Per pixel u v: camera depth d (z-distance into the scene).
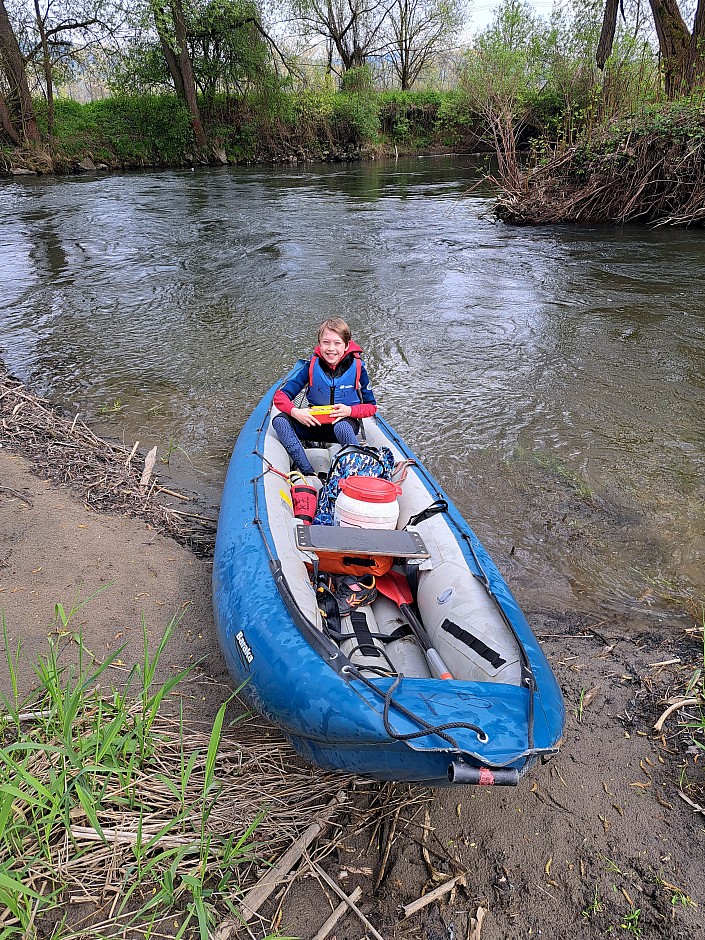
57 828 2.29
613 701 3.08
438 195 16.62
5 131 20.11
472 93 16.06
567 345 7.16
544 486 4.77
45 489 4.41
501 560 4.05
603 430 5.50
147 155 22.30
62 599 3.45
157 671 3.07
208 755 2.25
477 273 9.80
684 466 5.00
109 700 2.81
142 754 2.50
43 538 3.91
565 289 9.00
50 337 7.43
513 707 2.22
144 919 2.10
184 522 4.28
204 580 3.73
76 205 14.66
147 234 12.09
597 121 13.80
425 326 7.71
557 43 16.41
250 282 9.36
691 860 2.39
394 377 6.45
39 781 2.35
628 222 13.20
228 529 3.39
